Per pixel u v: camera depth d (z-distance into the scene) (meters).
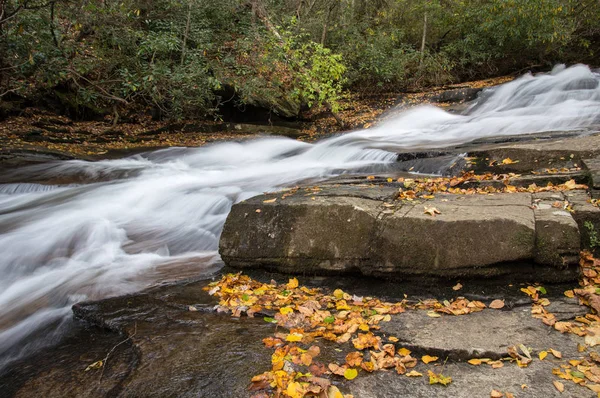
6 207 6.93
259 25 16.47
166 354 2.87
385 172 7.07
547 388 2.34
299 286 3.94
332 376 2.55
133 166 9.91
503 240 3.52
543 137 7.42
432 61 17.27
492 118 11.25
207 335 3.11
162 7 14.48
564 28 15.45
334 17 18.47
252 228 4.30
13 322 3.72
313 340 2.97
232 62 14.41
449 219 3.69
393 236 3.75
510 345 2.75
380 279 3.84
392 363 2.64
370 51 16.44
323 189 5.00
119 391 2.52
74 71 11.15
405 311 3.34
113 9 11.20
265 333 3.11
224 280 4.12
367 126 14.09
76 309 3.67
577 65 15.27
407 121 13.48
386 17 19.05
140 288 4.16
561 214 3.74
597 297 3.18
